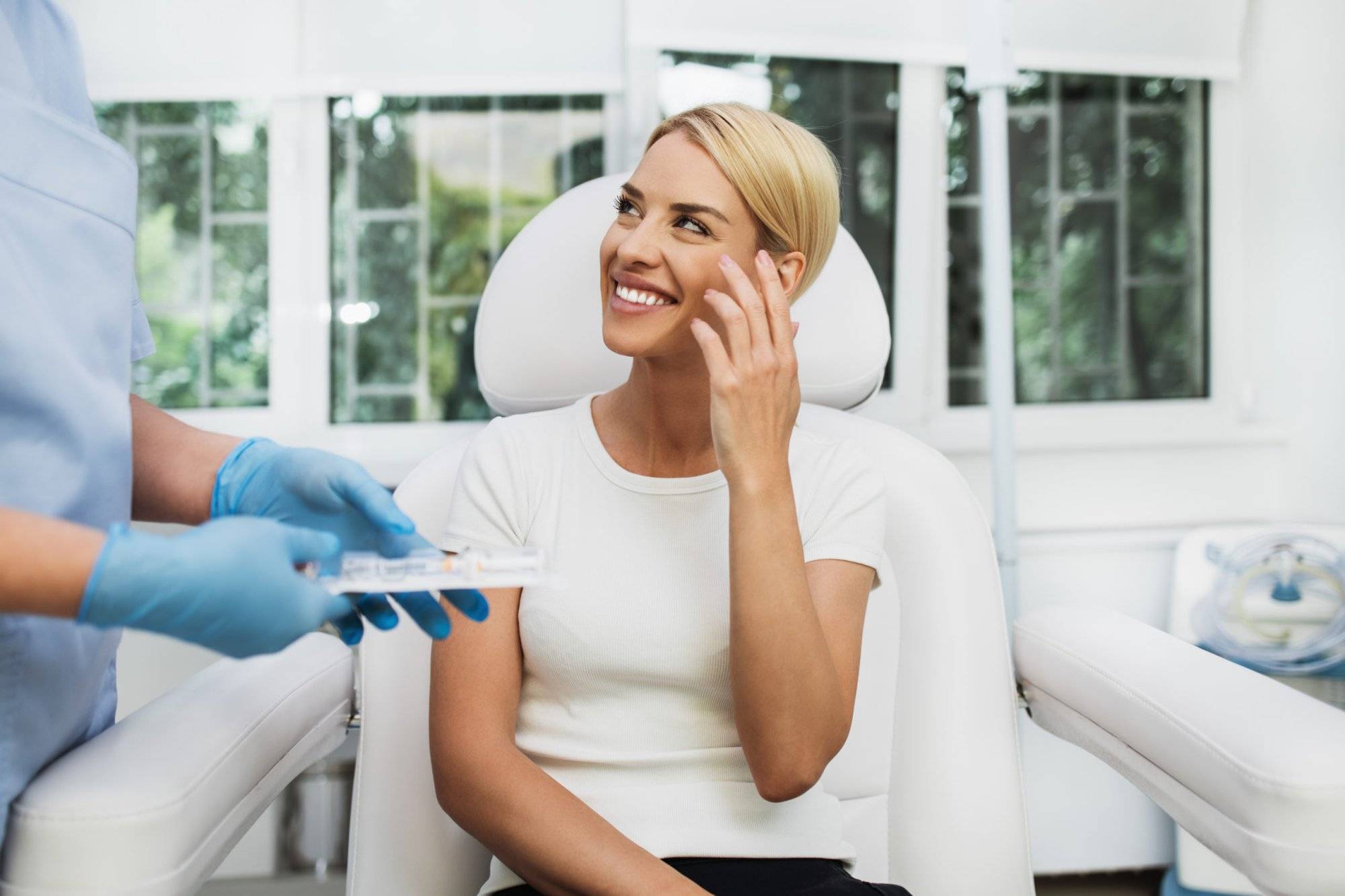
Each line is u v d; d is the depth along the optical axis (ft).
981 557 3.32
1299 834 2.21
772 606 2.50
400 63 5.25
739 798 2.72
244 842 4.99
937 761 3.17
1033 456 5.56
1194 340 5.96
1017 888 3.10
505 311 3.48
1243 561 4.93
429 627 2.34
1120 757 2.84
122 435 2.49
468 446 3.26
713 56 5.38
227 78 5.16
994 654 3.25
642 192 2.74
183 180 5.32
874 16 5.30
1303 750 2.27
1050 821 5.43
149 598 1.68
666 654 2.73
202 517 2.65
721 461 2.56
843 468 2.96
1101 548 5.46
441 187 5.43
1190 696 2.62
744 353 2.51
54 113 2.45
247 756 2.48
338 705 3.17
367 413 5.50
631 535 2.83
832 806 2.86
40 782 2.16
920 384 5.63
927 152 5.52
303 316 5.37
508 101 5.41
